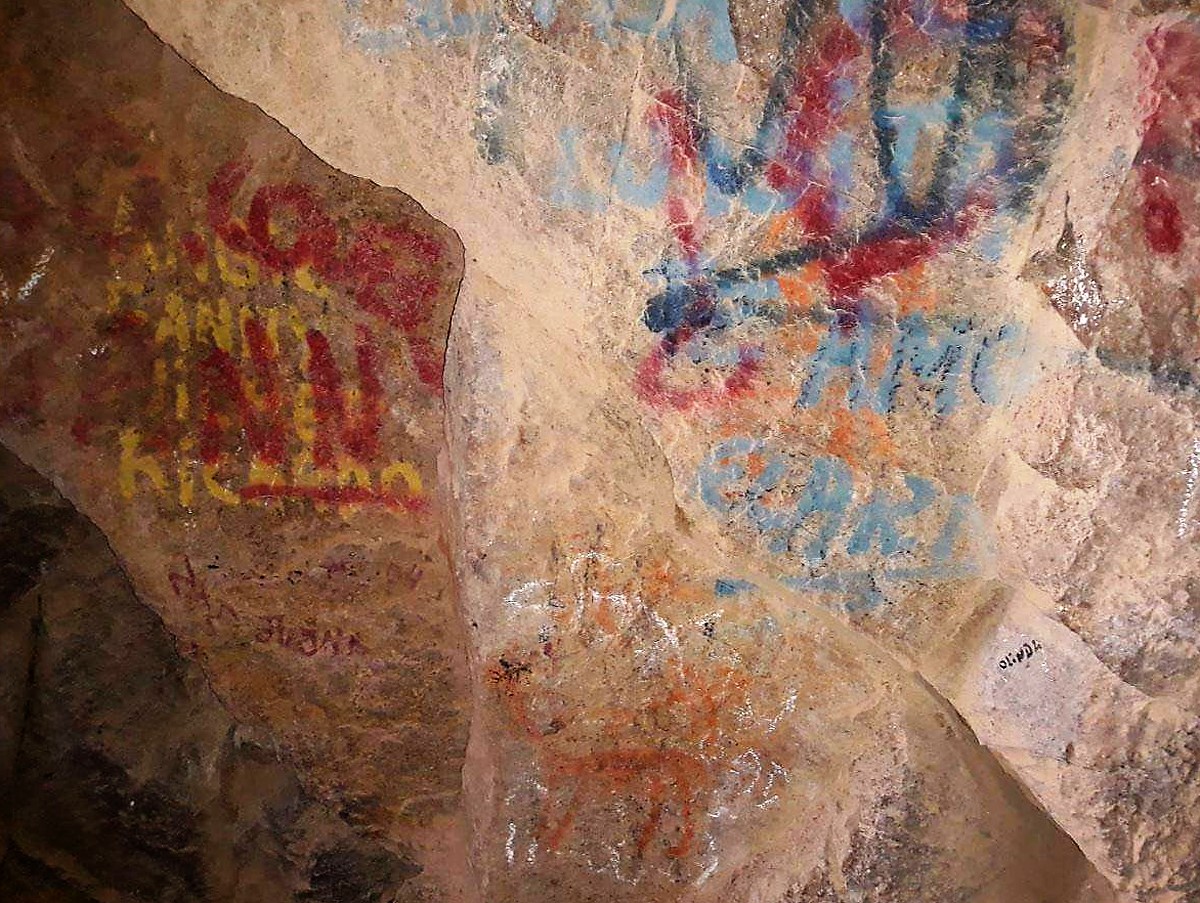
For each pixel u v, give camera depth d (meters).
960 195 1.62
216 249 1.74
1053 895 1.96
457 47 1.61
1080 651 1.81
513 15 1.58
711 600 1.92
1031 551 1.78
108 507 1.85
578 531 1.88
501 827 2.07
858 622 1.91
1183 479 1.66
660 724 2.00
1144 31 1.50
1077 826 1.91
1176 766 1.82
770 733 2.00
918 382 1.74
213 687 1.98
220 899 2.10
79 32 1.64
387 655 1.97
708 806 2.05
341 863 2.12
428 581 1.93
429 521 1.90
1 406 1.78
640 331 1.76
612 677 1.97
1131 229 1.58
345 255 1.75
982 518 1.81
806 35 1.56
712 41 1.58
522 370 1.80
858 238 1.67
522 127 1.65
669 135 1.63
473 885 2.12
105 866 2.05
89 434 1.81
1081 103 1.55
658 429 1.82
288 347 1.80
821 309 1.71
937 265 1.67
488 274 1.75
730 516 1.86
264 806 2.07
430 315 1.79
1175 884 1.87
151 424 1.82
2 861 2.01
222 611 1.93
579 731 2.01
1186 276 1.58
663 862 2.09
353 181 1.71
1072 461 1.71
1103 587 1.75
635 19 1.58
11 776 1.96
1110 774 1.86
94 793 1.99
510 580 1.91
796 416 1.79
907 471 1.80
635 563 1.90
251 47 1.63
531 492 1.86
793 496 1.84
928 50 1.55
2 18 1.63
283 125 1.67
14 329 1.75
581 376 1.80
